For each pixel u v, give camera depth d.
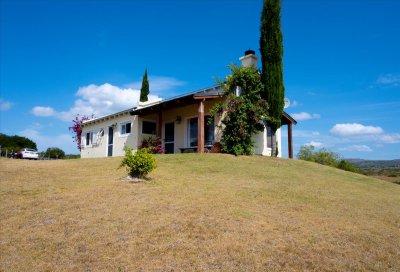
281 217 7.32
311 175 13.83
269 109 17.53
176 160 14.55
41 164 14.35
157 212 7.17
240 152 16.45
